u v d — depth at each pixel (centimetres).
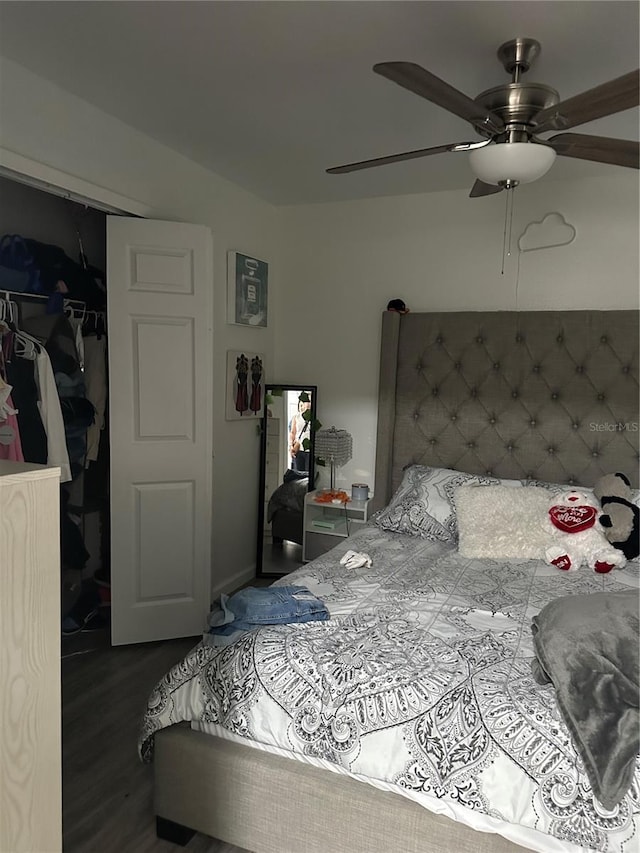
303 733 154
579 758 130
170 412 283
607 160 183
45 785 102
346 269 355
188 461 288
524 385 307
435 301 335
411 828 142
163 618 292
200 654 175
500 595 208
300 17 172
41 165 218
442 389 324
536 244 309
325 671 158
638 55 187
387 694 149
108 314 269
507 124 169
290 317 371
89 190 240
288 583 219
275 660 164
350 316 356
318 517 355
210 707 167
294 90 219
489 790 134
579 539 245
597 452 296
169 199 282
